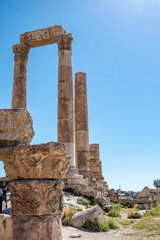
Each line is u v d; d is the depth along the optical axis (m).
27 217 6.67
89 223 11.12
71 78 23.61
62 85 22.97
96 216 11.32
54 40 25.52
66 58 23.78
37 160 6.71
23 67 26.02
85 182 21.08
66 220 11.57
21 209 6.71
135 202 23.81
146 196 22.50
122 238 9.27
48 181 6.82
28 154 6.66
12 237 6.89
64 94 22.69
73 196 17.83
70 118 22.31
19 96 24.89
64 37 24.38
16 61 26.17
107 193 26.12
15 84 25.34
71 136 21.94
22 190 6.71
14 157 6.94
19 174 6.91
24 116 7.42
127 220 14.13
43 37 25.70
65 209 12.87
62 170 7.15
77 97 27.22
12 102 24.98
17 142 7.26
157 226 11.30
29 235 6.45
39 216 6.62
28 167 6.74
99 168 33.41
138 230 10.80
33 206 6.60
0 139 7.23
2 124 7.28
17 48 26.30
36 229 6.47
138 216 15.29
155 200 24.44
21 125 7.37
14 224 6.82
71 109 22.64
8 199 14.75
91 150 33.31
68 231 10.30
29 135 7.59
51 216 6.73
